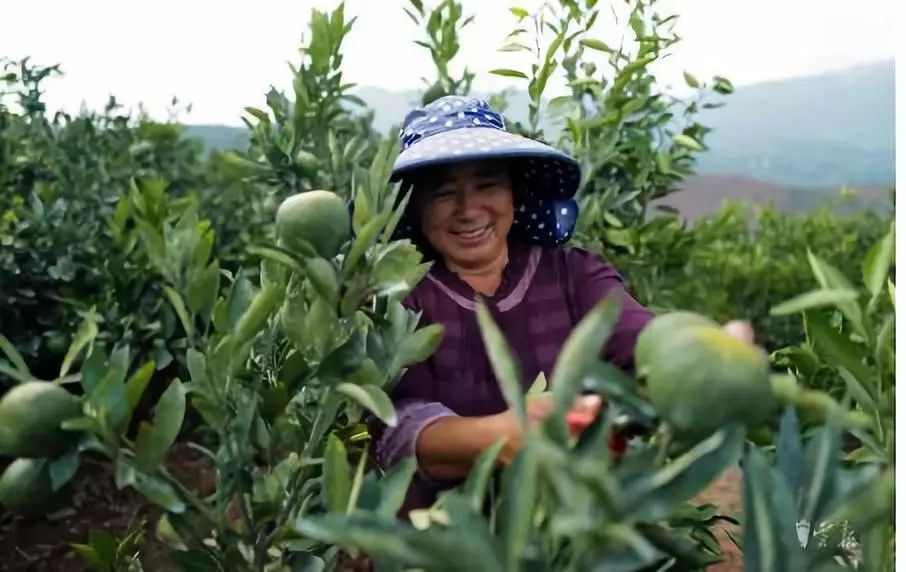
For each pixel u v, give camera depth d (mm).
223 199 3189
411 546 478
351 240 1019
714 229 2512
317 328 939
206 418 934
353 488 681
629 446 619
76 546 1075
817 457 585
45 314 2713
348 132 2621
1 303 2535
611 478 464
